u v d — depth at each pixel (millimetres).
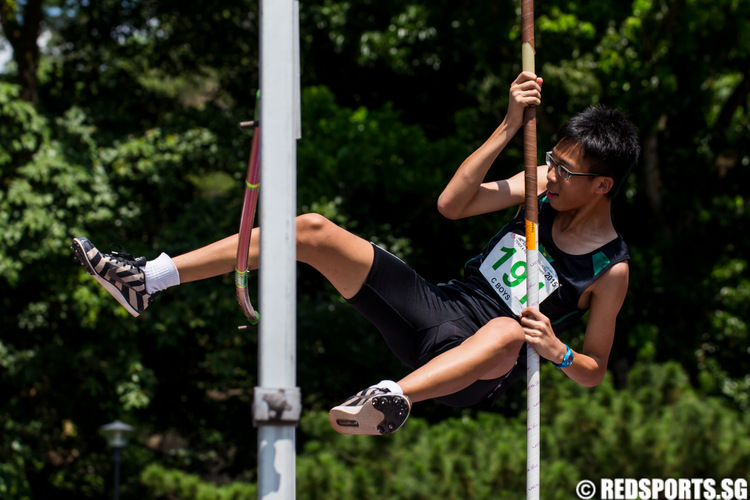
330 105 31031
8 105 29375
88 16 36938
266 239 5117
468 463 21391
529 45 7324
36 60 34375
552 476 21031
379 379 32562
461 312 7594
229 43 37406
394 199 31047
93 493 36219
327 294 33875
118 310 30734
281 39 5277
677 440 21938
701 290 32438
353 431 6559
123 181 33406
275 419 4949
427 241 34219
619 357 32844
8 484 30641
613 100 28953
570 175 7363
